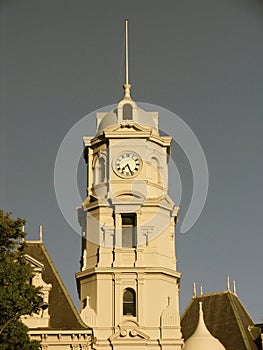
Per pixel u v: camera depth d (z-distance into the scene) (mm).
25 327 84875
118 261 124250
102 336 121062
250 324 135625
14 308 84000
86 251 126562
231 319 133875
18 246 93625
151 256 124625
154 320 122125
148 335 120875
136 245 125250
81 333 116000
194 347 122812
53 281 122125
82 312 121375
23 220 90688
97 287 123312
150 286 123562
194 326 136000
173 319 122188
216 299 137750
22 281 86062
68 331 115750
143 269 123562
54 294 120938
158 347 120938
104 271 123562
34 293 86125
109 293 123188
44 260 124312
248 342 130250
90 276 124188
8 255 88562
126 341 120625
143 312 122312
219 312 135750
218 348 123250
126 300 123438
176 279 125438
